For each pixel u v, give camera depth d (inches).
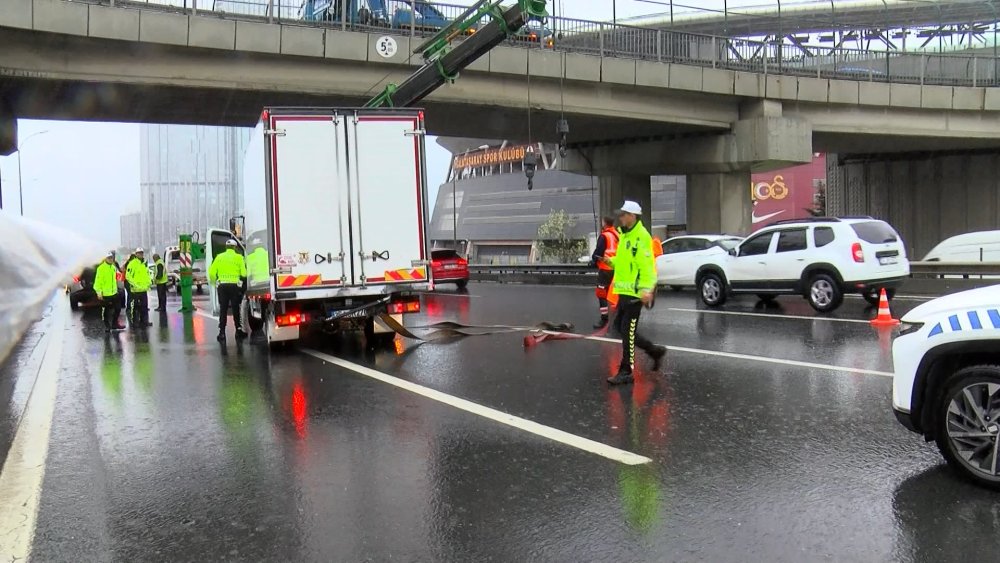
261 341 485.4
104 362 424.5
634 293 308.0
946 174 1535.4
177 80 770.8
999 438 174.7
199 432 251.9
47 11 689.0
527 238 4183.1
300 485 194.7
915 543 150.6
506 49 908.6
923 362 187.5
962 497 174.4
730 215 1216.2
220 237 770.2
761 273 591.8
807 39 1269.7
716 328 477.4
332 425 256.1
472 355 400.8
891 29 1348.4
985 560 142.7
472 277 1451.8
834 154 1734.7
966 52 1406.3
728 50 1083.9
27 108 852.0
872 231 550.6
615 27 1003.9
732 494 180.4
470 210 4589.1
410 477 198.7
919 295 714.8
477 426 248.7
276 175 398.3
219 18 761.6
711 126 1120.2
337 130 409.4
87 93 791.7
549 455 214.8
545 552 151.2
